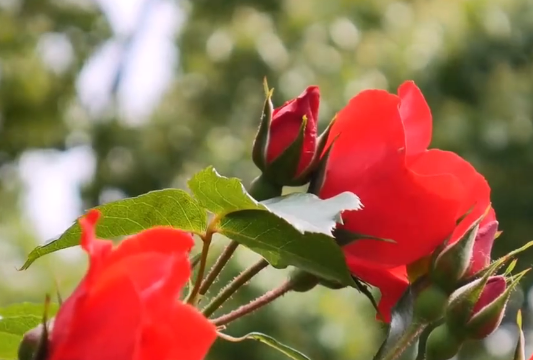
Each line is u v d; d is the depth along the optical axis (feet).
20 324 2.80
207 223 2.61
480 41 10.89
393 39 11.43
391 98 2.66
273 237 2.59
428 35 11.08
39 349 2.36
